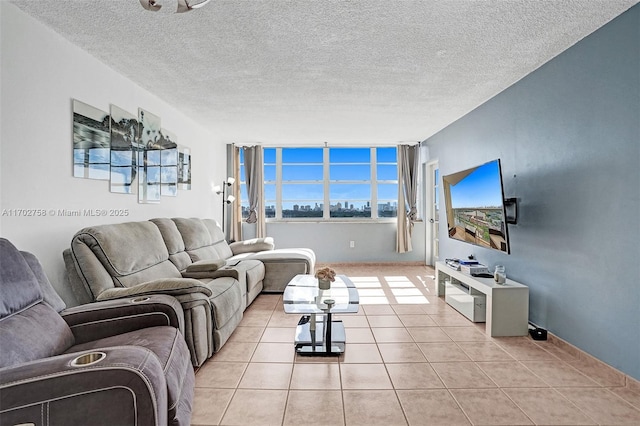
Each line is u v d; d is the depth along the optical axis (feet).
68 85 8.20
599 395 6.87
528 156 10.37
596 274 7.91
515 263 11.06
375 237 21.63
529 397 6.80
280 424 5.96
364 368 8.03
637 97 6.89
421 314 12.00
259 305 13.25
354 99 12.80
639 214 6.88
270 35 8.06
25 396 3.50
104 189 9.55
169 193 13.57
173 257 11.12
